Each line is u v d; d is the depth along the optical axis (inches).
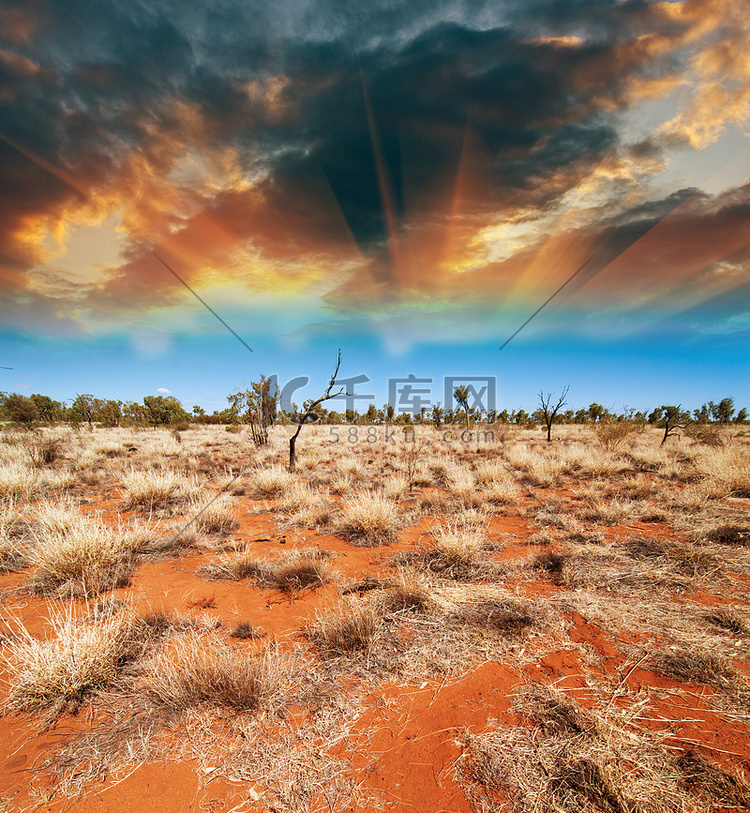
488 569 165.3
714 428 765.9
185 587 155.5
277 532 235.5
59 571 153.6
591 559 172.7
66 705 89.4
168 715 85.7
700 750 73.5
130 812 64.8
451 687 94.8
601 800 64.3
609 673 97.8
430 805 65.3
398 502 307.9
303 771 72.2
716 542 188.9
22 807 65.7
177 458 538.0
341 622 116.6
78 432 826.8
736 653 103.9
